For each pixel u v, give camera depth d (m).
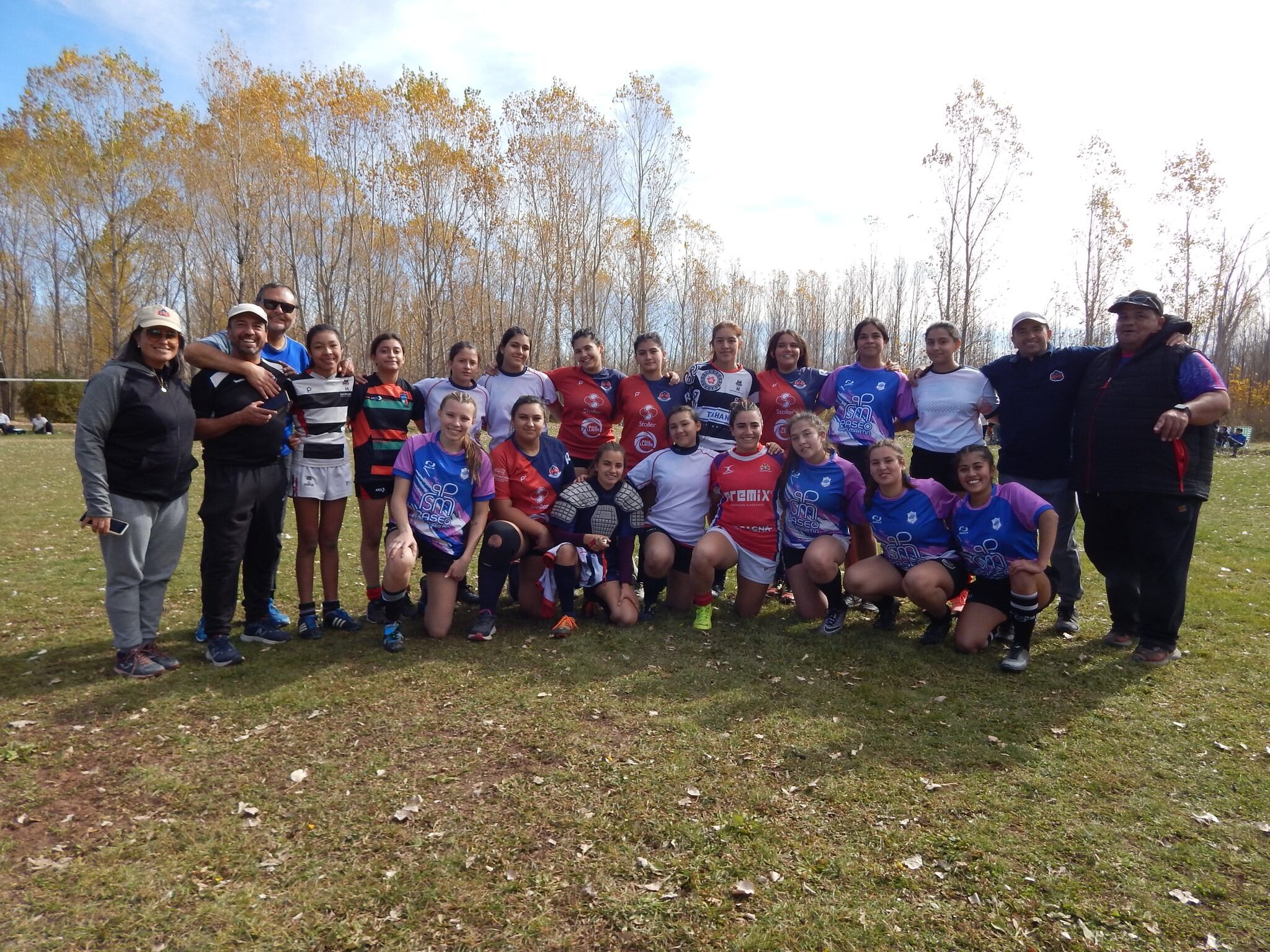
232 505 4.42
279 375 4.75
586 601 5.61
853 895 2.46
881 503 5.03
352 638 4.99
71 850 2.69
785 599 6.09
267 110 25.16
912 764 3.33
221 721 3.70
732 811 2.94
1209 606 5.75
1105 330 26.47
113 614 4.19
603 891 2.47
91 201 30.59
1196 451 4.45
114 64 29.59
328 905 2.40
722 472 5.52
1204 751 3.46
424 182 25.44
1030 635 4.56
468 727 3.67
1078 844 2.75
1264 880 2.56
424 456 4.98
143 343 4.04
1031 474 5.20
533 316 28.48
